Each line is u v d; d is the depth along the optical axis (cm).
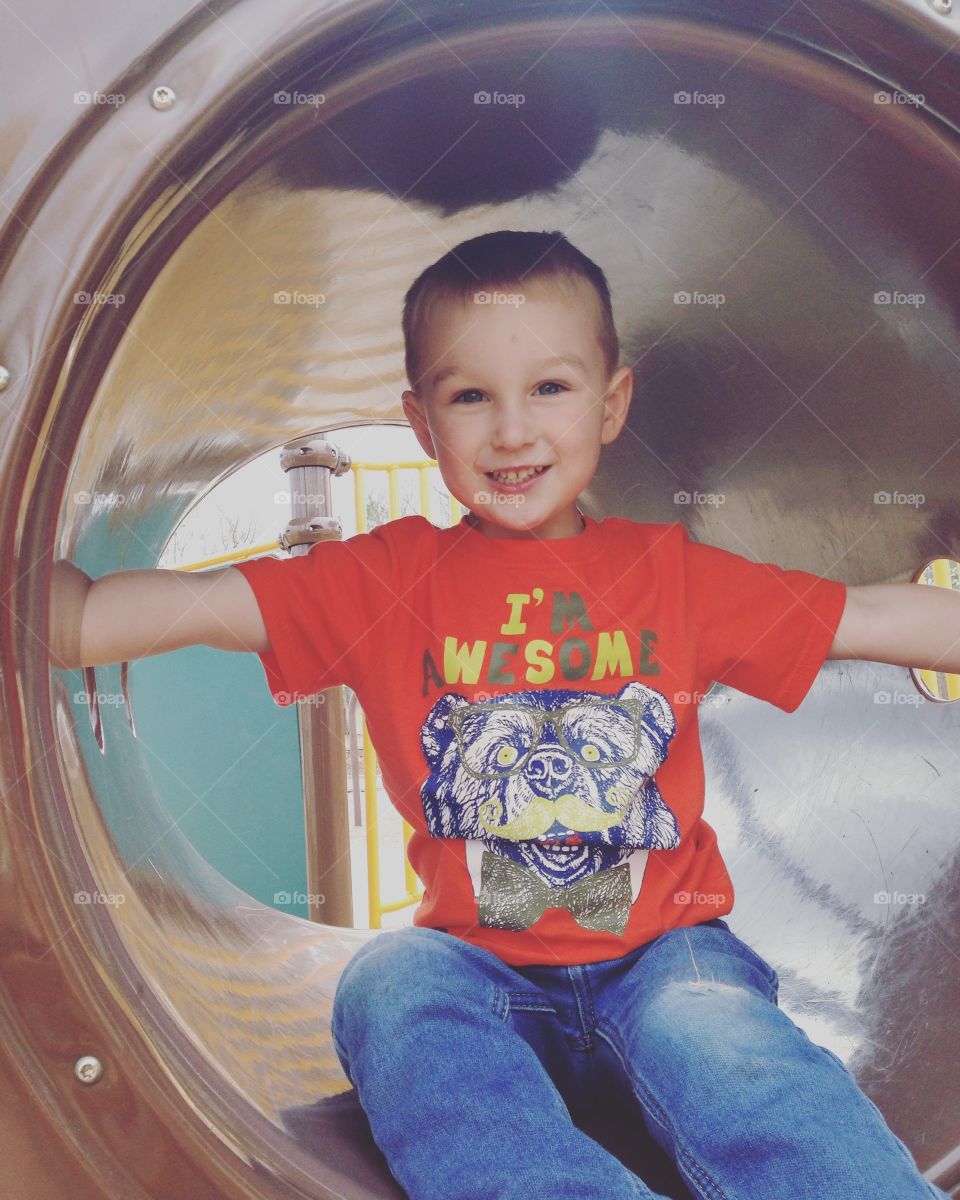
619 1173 65
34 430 59
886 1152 66
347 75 67
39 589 61
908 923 106
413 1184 67
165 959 80
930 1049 91
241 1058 77
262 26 61
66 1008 61
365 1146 77
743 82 78
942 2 71
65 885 61
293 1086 82
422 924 92
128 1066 62
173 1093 63
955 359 97
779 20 72
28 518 59
